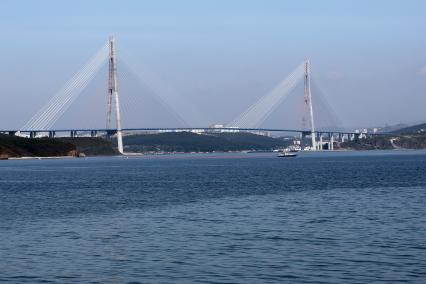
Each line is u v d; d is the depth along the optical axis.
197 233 37.22
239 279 25.83
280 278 25.91
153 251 31.53
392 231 36.91
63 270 27.61
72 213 48.81
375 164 146.25
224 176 101.62
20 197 65.06
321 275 26.28
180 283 25.31
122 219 44.41
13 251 31.77
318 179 90.19
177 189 73.25
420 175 96.56
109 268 27.89
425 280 25.27
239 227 39.53
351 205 52.12
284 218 43.84
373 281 25.23
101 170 130.50
